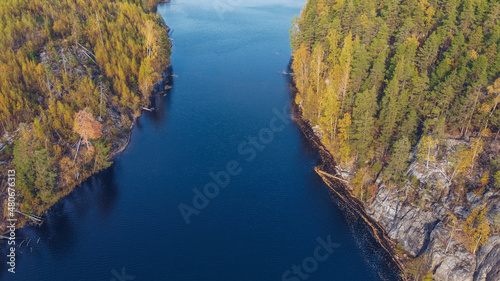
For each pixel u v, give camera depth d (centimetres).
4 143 10544
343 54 12325
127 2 18825
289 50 19725
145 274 8044
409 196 9131
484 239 7494
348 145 10906
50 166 10050
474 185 8419
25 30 13888
